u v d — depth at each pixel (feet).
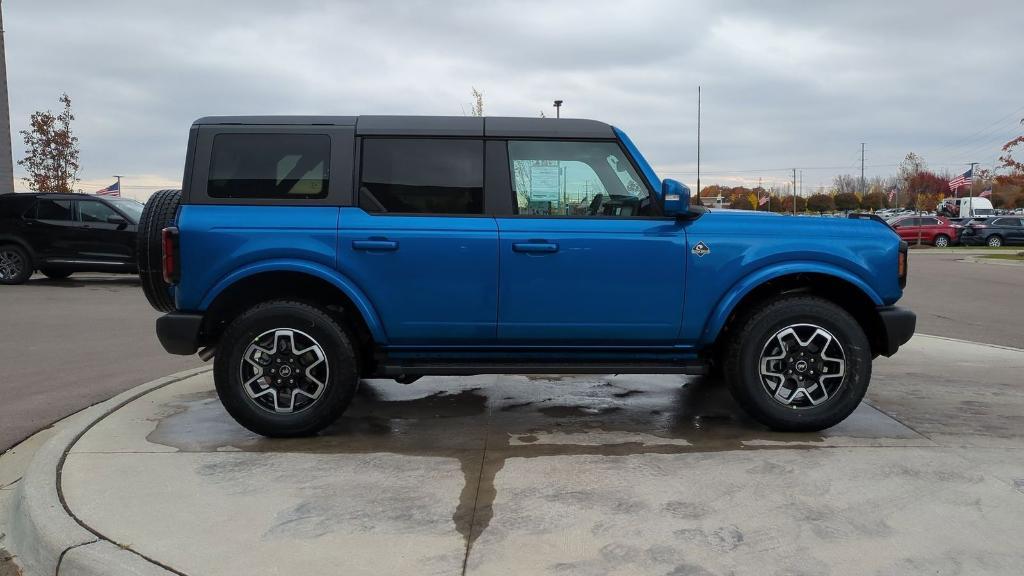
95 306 37.68
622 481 12.34
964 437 14.78
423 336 14.84
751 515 10.97
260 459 13.47
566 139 15.05
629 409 17.22
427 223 14.61
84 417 16.15
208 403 17.42
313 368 14.61
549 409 17.24
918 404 17.49
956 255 92.79
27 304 38.37
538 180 15.03
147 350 26.08
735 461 13.30
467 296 14.64
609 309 14.79
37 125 86.94
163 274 14.15
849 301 16.06
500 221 14.75
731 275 14.78
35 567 10.30
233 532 10.41
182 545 10.01
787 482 12.25
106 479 12.34
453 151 14.96
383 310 14.60
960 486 12.08
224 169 14.62
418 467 13.08
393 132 14.87
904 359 23.36
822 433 15.08
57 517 10.72
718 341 15.94
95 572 9.47
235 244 14.23
